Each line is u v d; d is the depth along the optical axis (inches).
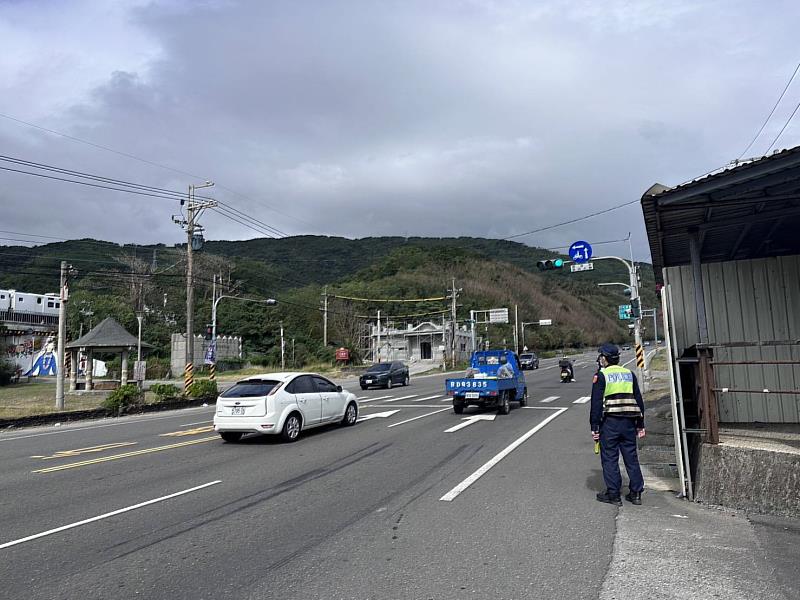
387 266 3740.2
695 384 384.5
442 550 222.5
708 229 357.1
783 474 263.6
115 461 437.1
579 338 4306.1
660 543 227.1
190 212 1114.7
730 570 197.9
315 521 265.7
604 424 292.2
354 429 590.6
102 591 190.1
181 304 2743.6
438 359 2925.7
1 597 186.5
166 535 249.8
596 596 178.4
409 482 343.0
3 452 505.0
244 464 411.5
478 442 493.0
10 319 2474.2
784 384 397.7
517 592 182.1
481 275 3905.0
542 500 296.2
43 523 272.8
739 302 413.4
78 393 1230.9
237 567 209.5
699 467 289.0
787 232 372.2
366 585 190.1
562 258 939.3
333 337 2851.9
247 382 531.5
